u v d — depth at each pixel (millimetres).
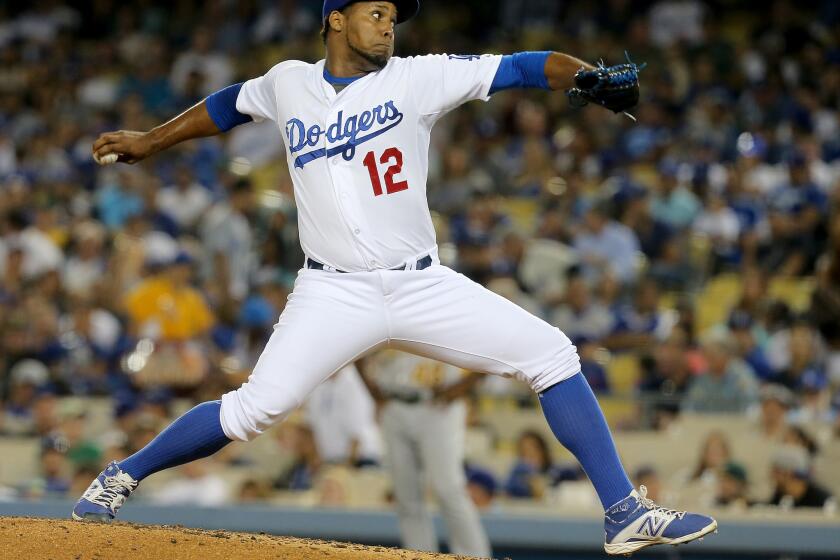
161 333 35562
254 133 51969
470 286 13758
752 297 37031
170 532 13820
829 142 51188
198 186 46688
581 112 52594
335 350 13562
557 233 41562
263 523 27719
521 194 47000
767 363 33719
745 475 28891
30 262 40969
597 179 48156
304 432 30734
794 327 33312
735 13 64562
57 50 60625
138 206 46406
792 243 43000
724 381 31516
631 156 49281
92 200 48094
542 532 27172
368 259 13438
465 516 25656
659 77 54188
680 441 30562
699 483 29031
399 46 57875
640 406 31562
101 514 14133
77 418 30922
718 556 26781
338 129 13414
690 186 45844
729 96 54250
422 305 13562
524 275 39188
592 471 13969
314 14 62219
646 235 42750
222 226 40562
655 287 37406
